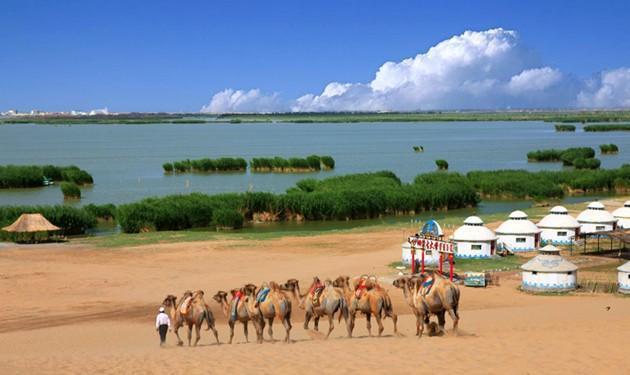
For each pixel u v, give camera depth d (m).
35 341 39.16
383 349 27.73
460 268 63.91
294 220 104.62
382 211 108.94
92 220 91.50
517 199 127.25
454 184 123.00
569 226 76.25
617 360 24.36
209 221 98.25
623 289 53.41
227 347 31.02
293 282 34.16
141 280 59.41
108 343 37.88
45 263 67.25
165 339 36.12
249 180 156.75
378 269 62.84
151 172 175.62
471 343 28.52
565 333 30.95
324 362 25.52
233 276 60.59
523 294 53.47
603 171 144.25
